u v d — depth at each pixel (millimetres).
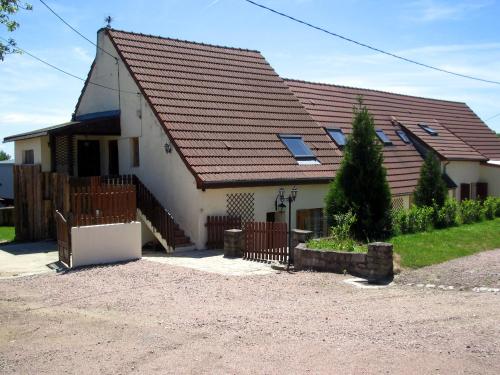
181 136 18156
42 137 22094
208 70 22359
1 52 14430
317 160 21359
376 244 12484
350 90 31172
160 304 10133
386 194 16859
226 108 20750
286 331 8234
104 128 20484
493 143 36406
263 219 19047
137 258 14984
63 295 10977
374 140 16906
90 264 14164
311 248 13781
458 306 9695
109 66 21344
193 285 11797
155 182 19188
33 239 20781
